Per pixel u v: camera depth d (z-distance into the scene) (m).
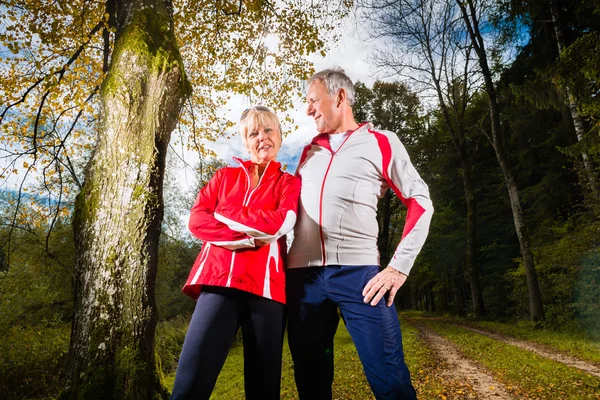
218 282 1.78
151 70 3.40
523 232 14.13
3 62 7.54
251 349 1.82
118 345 2.92
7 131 7.52
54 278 9.94
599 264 11.34
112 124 3.29
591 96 9.92
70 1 6.72
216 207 2.03
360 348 1.79
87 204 3.20
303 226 1.97
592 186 11.88
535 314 13.23
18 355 7.34
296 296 1.95
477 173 24.19
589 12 14.03
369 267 1.84
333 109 2.09
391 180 1.94
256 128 2.11
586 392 4.89
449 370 6.91
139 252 3.11
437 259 26.72
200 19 8.16
